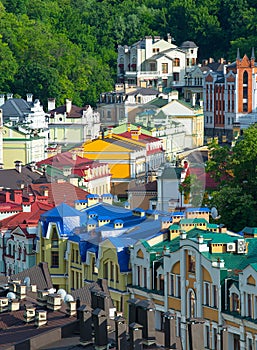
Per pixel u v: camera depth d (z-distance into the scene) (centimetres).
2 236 18700
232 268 14975
